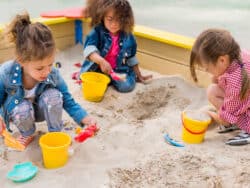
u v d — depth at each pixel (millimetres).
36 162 1771
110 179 1646
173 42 2623
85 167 1719
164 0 4520
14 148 1831
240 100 1884
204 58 1863
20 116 1820
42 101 1847
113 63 2619
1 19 3520
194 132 1881
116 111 2373
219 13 4059
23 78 1813
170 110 2332
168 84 2576
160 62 2785
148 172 1686
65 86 1950
